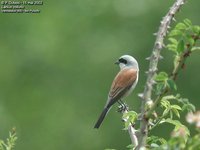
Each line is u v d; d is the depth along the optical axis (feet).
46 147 66.80
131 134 13.94
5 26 74.49
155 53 13.30
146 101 12.95
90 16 72.90
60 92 70.18
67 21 73.61
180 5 13.91
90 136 65.46
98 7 72.95
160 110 36.19
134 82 28.37
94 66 68.90
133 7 68.64
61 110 69.00
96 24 71.56
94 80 68.33
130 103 61.46
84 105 67.92
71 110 68.18
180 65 12.69
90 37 71.10
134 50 66.23
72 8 74.59
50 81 70.95
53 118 68.49
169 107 14.11
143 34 66.49
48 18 74.23
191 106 12.98
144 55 65.82
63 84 70.54
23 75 72.43
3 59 73.00
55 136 67.10
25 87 72.08
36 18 74.54
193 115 11.67
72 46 71.61
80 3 74.28
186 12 63.62
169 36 12.95
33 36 73.36
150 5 66.59
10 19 74.54
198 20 63.57
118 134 63.57
